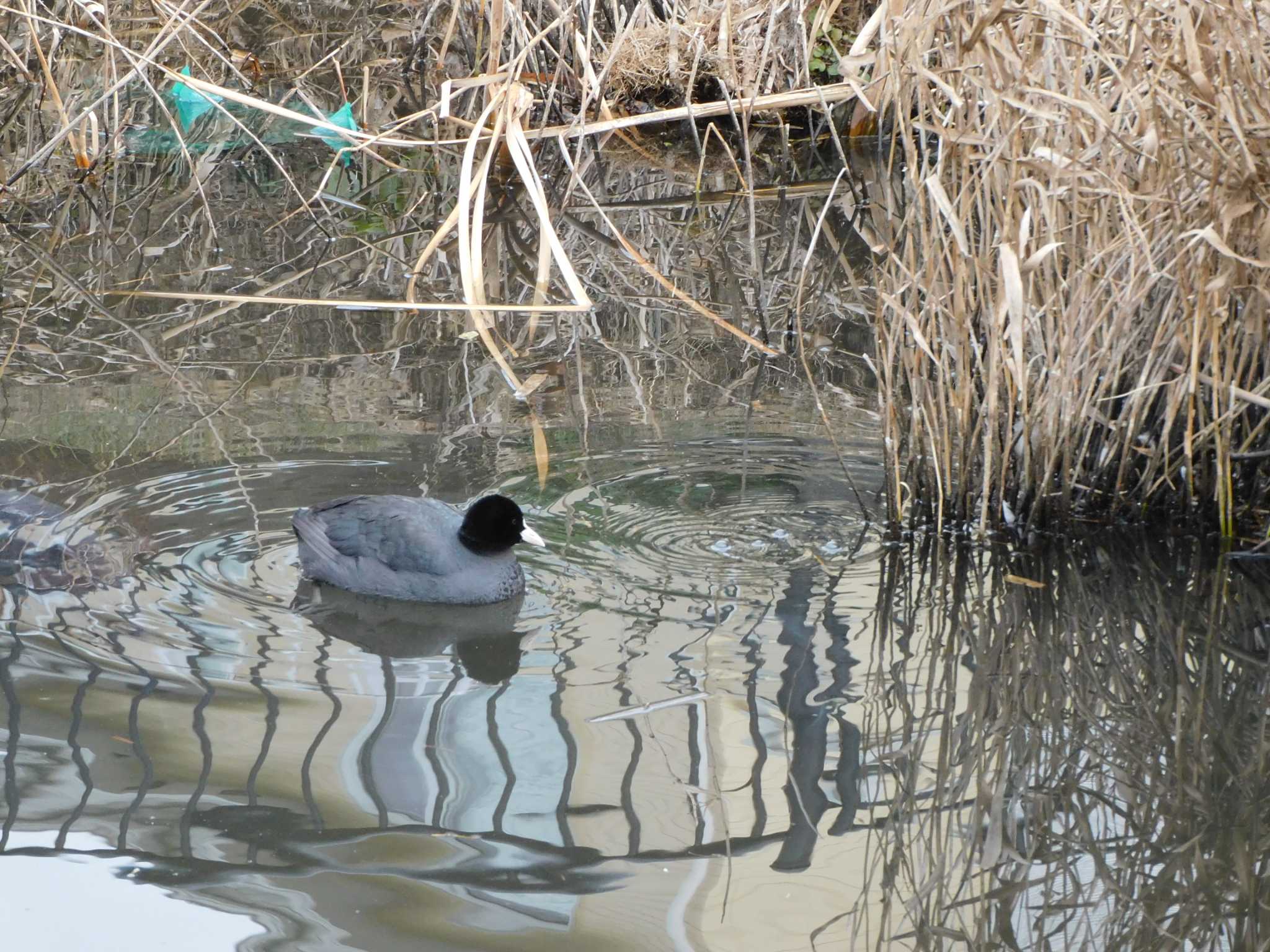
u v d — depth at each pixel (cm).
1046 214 655
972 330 741
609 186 1498
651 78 1658
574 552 729
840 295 1160
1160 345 725
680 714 573
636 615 666
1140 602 693
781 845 485
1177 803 528
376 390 942
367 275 1190
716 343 1052
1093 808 523
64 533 720
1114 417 758
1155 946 439
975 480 763
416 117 1262
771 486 811
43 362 970
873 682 608
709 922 439
